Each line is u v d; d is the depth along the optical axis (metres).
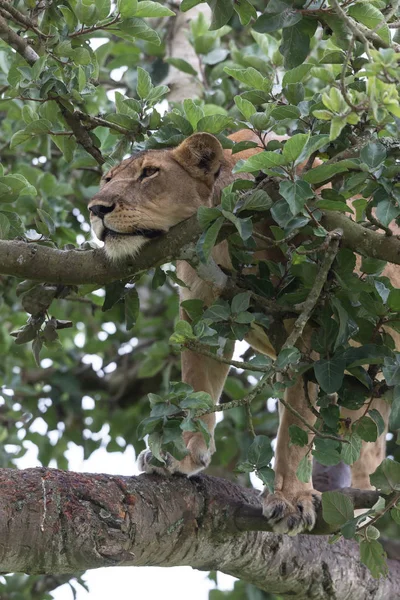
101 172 10.80
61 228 11.57
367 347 6.99
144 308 14.89
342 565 8.89
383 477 6.82
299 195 6.41
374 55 5.84
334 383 6.88
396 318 7.05
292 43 7.49
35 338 8.46
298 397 8.52
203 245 6.86
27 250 7.58
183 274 8.89
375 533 6.98
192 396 6.87
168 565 8.05
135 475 7.96
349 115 6.02
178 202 8.26
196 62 12.99
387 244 6.94
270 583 8.72
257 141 9.03
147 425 6.82
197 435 8.65
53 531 6.96
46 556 6.97
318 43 11.93
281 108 7.17
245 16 7.97
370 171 6.59
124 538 7.34
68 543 7.02
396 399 6.74
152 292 14.87
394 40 7.72
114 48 13.82
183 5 7.96
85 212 13.15
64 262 7.61
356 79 7.41
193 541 7.98
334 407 7.09
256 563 8.48
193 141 8.27
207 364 9.18
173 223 8.22
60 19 8.76
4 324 14.34
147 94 8.44
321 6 7.25
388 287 7.13
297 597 8.89
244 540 8.32
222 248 8.34
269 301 7.38
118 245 7.69
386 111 5.99
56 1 8.68
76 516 7.07
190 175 8.35
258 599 12.57
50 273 7.61
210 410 6.88
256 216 7.27
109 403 14.35
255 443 7.00
